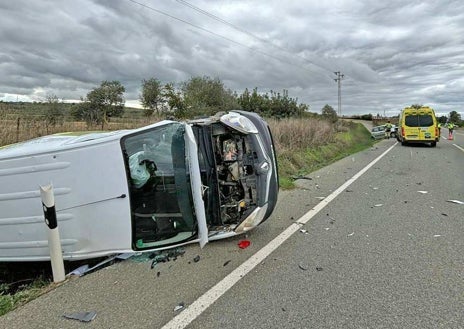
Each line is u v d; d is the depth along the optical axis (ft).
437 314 9.30
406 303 9.86
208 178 14.30
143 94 83.82
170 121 13.84
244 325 8.91
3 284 12.93
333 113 142.51
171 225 13.20
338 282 11.18
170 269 12.17
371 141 92.12
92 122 38.06
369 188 26.45
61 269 11.63
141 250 12.60
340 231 16.25
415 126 72.18
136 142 12.71
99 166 12.07
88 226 12.16
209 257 13.17
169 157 13.23
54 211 11.34
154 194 12.84
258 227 16.83
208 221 14.32
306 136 52.19
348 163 42.63
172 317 9.27
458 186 27.02
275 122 55.67
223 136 15.80
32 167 12.00
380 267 12.26
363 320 9.08
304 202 21.91
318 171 35.58
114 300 10.17
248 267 12.30
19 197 12.01
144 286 10.98
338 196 23.65
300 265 12.48
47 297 10.42
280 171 32.71
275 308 9.68
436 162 43.73
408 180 29.99
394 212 19.52
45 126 32.04
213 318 9.22
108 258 13.29
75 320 9.22
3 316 9.48
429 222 17.54
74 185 12.02
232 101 96.12
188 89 90.84
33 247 12.16
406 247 14.15
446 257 13.07
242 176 15.21
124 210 12.16
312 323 8.97
